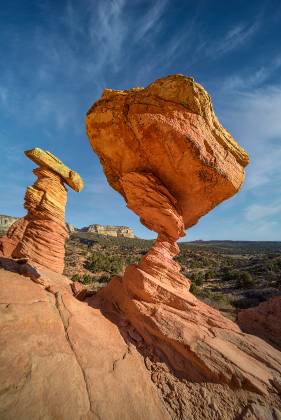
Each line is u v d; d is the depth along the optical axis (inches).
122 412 193.9
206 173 337.1
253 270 2218.3
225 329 331.9
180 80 304.3
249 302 1050.1
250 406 226.4
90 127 369.4
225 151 348.2
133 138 344.2
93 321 300.7
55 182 594.9
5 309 236.8
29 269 357.1
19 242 534.0
